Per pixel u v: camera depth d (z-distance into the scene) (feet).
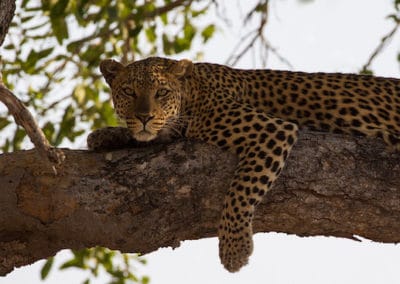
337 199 33.30
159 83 39.60
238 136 36.22
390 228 33.71
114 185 32.37
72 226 32.35
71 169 32.53
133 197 32.35
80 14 52.34
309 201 33.37
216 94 38.93
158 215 32.60
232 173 34.14
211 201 33.53
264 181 33.94
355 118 39.73
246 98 40.27
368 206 33.32
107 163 32.83
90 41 57.06
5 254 32.63
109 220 32.30
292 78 41.06
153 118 39.11
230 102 38.32
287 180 33.60
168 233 33.14
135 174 32.63
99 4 55.72
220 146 36.58
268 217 34.04
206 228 34.06
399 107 40.55
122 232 32.48
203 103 38.93
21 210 32.19
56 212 32.19
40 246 32.86
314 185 33.35
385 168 33.55
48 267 54.60
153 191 32.55
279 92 40.47
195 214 33.24
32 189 32.19
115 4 53.78
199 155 33.50
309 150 33.96
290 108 40.14
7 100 27.32
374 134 39.37
